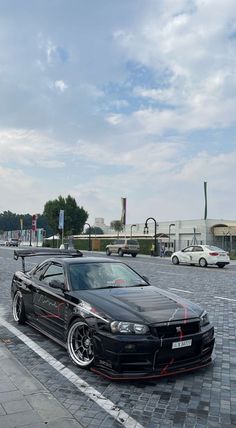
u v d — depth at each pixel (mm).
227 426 4078
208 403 4598
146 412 4336
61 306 6219
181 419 4199
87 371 5500
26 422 3910
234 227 50875
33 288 7477
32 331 7695
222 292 13742
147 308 5441
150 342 4938
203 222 54094
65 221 88000
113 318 5117
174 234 58594
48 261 7648
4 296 11977
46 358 6062
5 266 23234
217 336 7648
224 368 5781
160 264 28734
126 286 6582
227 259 27766
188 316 5332
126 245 39469
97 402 4547
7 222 166125
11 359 5797
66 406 4430
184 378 5340
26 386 4789
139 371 4969
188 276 19641
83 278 6559
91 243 59906
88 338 5504
